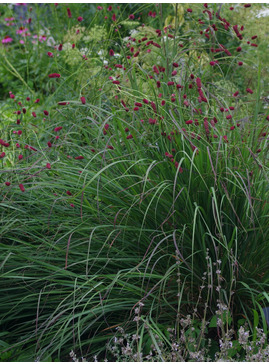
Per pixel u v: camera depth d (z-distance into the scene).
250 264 3.06
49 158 3.59
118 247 3.10
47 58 6.51
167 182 3.02
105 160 3.25
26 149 3.77
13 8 7.94
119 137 3.46
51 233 3.28
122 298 2.85
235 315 3.03
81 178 3.14
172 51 3.80
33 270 3.06
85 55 4.46
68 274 2.81
